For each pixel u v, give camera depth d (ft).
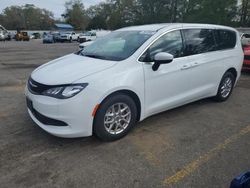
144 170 10.79
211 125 15.29
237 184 7.00
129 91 12.97
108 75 12.24
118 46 14.62
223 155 12.03
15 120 15.47
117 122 12.96
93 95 11.74
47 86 11.95
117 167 10.96
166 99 14.90
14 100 19.40
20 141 12.94
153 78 13.80
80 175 10.41
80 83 11.63
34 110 12.78
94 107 11.88
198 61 16.28
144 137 13.58
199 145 12.91
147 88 13.64
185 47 15.67
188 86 15.99
